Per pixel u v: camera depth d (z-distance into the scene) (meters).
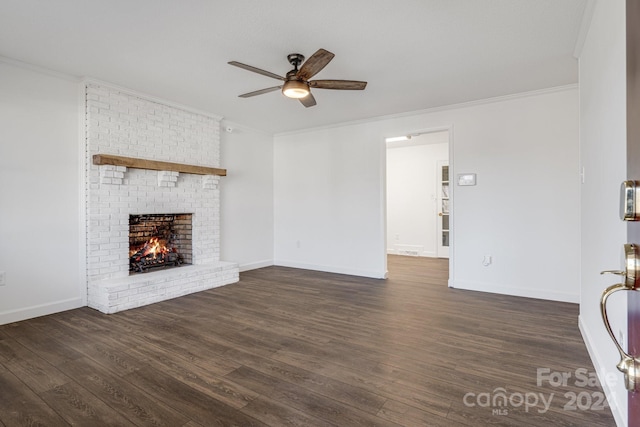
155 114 4.24
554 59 3.17
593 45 2.35
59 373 2.25
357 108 4.68
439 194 7.46
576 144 3.83
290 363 2.39
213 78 3.62
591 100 2.41
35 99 3.35
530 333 2.93
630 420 1.12
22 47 2.94
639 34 0.92
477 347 2.64
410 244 7.80
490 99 4.26
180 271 4.25
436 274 5.50
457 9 2.40
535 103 4.03
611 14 1.87
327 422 1.75
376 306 3.73
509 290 4.21
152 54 3.08
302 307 3.69
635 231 1.00
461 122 4.50
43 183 3.41
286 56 3.11
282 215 6.22
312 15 2.47
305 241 5.94
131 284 3.63
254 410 1.86
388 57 3.13
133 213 4.02
